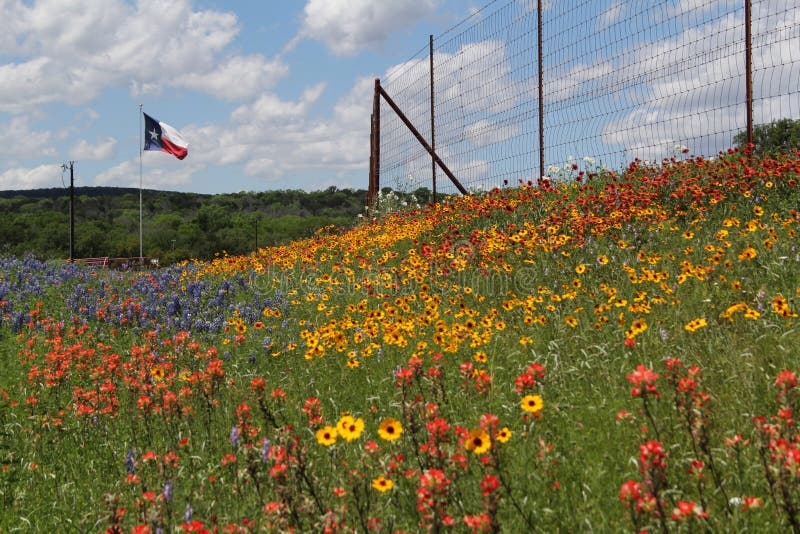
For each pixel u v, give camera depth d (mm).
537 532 3121
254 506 3801
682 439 3666
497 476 3414
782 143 10836
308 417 5176
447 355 5828
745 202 8930
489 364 5297
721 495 3191
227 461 4160
